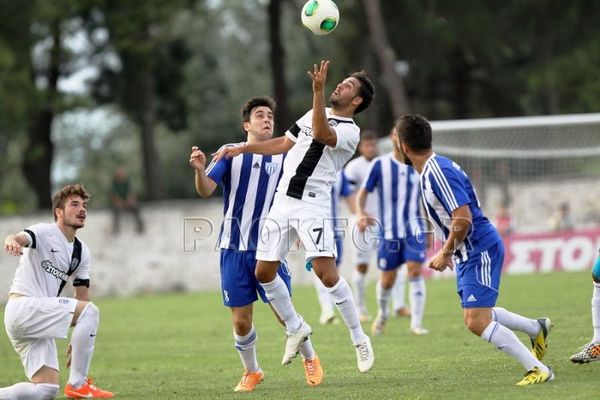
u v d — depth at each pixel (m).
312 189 23.42
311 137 23.47
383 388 23.19
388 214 36.12
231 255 24.72
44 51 103.75
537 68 107.75
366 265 41.75
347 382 24.91
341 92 23.50
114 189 78.50
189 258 78.31
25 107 95.06
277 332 39.94
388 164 36.41
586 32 108.94
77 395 24.25
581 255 65.12
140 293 78.44
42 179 109.94
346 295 23.67
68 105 101.75
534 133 68.81
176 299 66.31
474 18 105.94
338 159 23.56
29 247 23.33
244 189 24.75
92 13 102.69
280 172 24.91
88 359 24.23
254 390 24.62
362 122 113.31
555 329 32.75
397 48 110.62
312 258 23.48
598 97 104.81
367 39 110.06
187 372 30.02
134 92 110.06
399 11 107.06
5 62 93.00
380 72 112.88
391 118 115.69
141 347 37.84
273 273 23.64
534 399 19.86
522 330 23.73
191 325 45.78
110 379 29.30
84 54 107.75
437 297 50.78
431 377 24.69
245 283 24.66
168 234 78.62
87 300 24.81
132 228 78.81
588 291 47.44
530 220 69.12
